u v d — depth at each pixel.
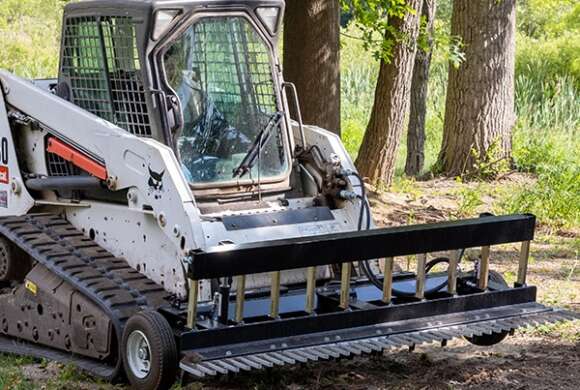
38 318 8.34
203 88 8.20
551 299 10.57
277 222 8.06
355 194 8.39
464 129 17.72
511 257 12.62
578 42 28.22
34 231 8.52
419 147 17.83
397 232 7.64
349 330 7.51
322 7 13.17
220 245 7.26
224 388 7.60
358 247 7.50
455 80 17.80
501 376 7.92
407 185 16.52
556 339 9.09
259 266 7.16
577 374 7.98
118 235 8.24
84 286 7.78
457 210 15.12
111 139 8.07
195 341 7.02
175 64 8.09
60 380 7.83
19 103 8.90
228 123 8.27
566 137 19.70
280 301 7.70
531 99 22.59
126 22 8.14
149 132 8.08
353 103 23.86
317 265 7.39
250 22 8.32
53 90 9.43
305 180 8.74
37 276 8.34
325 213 8.36
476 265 8.37
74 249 8.29
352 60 26.81
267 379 7.79
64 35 8.72
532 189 15.62
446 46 16.36
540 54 27.56
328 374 7.96
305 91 13.25
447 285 8.11
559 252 12.95
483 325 7.86
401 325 7.67
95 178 8.25
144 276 7.97
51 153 8.80
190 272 6.97
